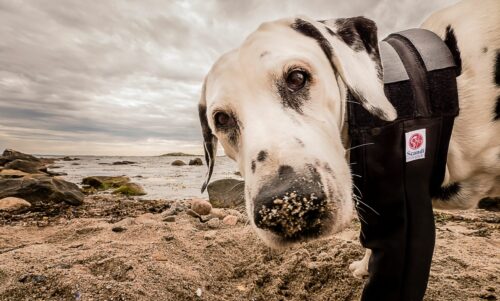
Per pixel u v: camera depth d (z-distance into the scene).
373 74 0.23
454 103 0.22
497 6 0.24
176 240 0.48
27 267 0.38
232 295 0.36
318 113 0.24
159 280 0.36
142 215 0.75
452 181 0.25
